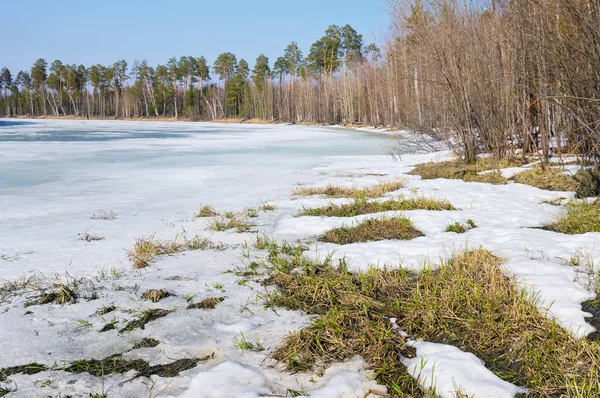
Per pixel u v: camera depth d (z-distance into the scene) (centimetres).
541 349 316
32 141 2877
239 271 500
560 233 609
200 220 755
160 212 831
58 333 360
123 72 12406
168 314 393
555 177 992
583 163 1016
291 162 1705
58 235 664
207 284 459
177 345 340
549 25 1002
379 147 2494
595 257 489
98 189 1105
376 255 538
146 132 4369
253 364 312
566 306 376
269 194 1012
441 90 1505
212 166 1580
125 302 416
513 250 527
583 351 312
